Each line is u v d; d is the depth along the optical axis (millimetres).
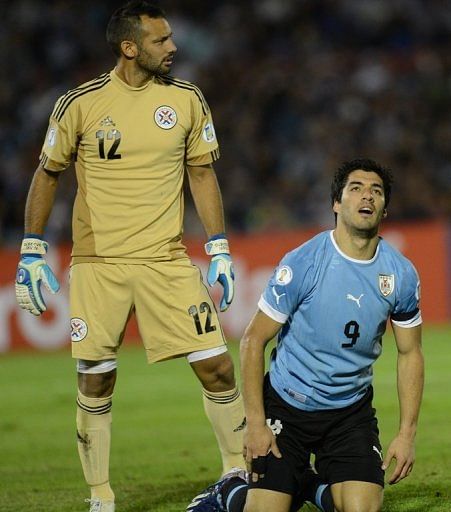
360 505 15898
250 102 71000
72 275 19719
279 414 16859
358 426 16766
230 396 19828
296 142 68125
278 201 64125
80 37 76000
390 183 16266
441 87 70000
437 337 49125
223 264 20250
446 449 25203
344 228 16109
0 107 70688
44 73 73750
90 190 19516
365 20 77000
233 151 67500
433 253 54562
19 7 76125
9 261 51969
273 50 76625
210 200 20406
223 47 76312
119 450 27031
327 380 16516
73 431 30266
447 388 34906
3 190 63781
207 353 19484
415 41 76812
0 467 25641
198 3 78438
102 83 19469
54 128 19438
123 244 19438
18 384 40688
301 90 71062
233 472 19359
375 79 70875
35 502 21672
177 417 31609
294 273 16188
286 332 16797
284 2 78375
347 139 67625
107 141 19266
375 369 40281
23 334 51750
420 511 19484
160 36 19078
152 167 19422
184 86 19875
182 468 24516
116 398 35844
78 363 19719
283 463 16531
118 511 20609
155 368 43375
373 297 16172
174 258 19625
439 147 67125
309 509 19422
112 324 19516
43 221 19969
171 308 19516
